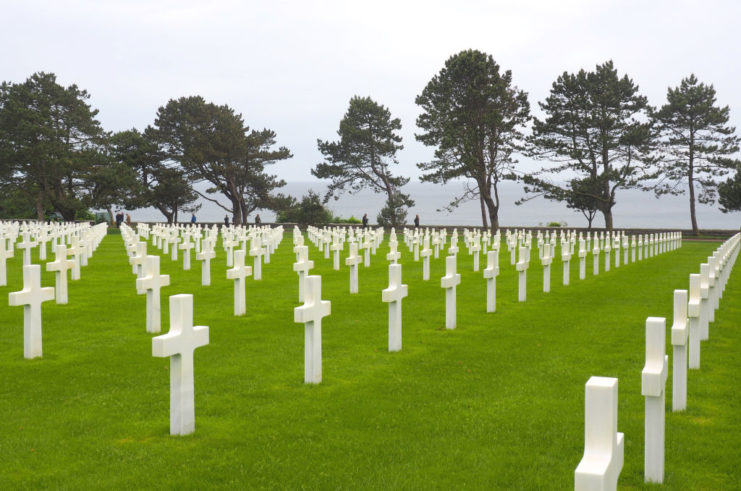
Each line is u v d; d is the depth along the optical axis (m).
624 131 55.50
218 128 67.50
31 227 38.97
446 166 55.44
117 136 68.62
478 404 7.71
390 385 8.49
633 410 7.41
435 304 15.29
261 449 6.37
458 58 53.78
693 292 9.05
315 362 8.54
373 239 30.25
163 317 13.23
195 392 8.14
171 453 6.27
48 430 6.89
